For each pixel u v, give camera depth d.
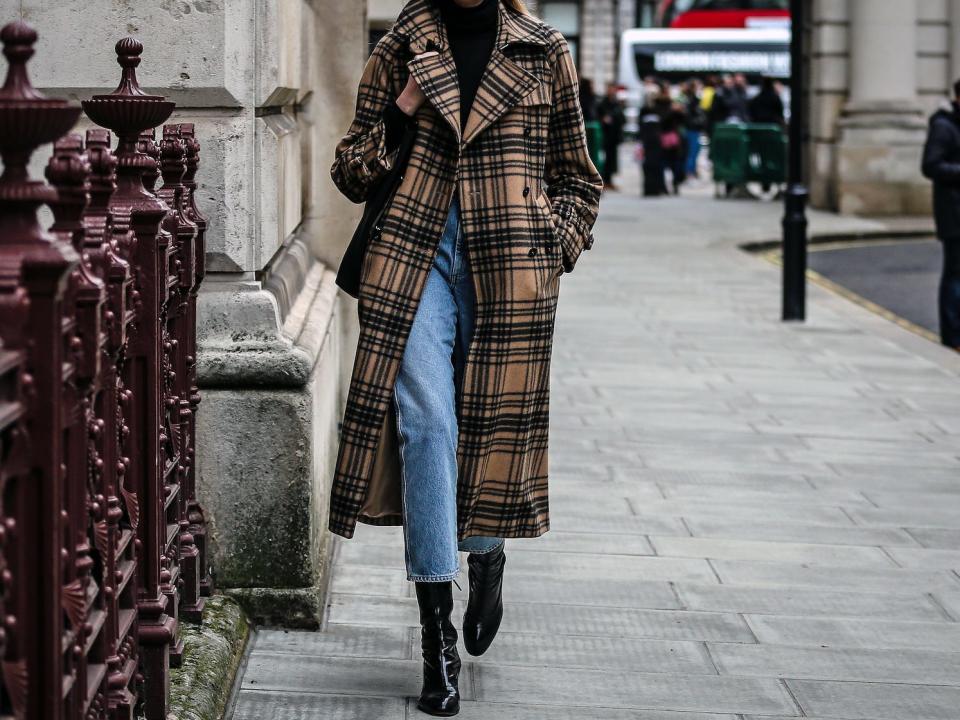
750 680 4.60
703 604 5.36
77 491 2.77
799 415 8.96
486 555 4.44
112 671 3.19
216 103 4.90
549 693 4.42
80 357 2.69
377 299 4.06
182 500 4.55
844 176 25.00
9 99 2.27
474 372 4.11
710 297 14.62
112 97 3.58
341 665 4.59
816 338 12.10
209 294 4.88
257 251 4.96
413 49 4.10
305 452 4.86
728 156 29.56
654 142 30.52
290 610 4.88
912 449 8.09
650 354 11.12
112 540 3.16
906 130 24.81
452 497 4.06
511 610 5.21
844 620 5.23
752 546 6.12
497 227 4.07
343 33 7.06
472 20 4.14
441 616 4.20
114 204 3.65
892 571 5.83
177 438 4.42
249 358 4.79
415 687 4.42
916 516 6.67
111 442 3.16
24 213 2.36
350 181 4.18
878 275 17.45
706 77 51.22
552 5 69.56
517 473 4.20
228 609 4.75
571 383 9.87
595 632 5.01
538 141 4.16
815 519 6.59
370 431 4.07
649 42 51.47
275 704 4.24
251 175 4.93
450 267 4.14
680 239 20.89
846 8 25.38
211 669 4.22
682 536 6.25
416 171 4.10
